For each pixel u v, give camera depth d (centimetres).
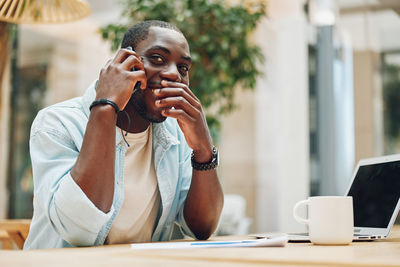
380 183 132
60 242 112
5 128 404
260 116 563
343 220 100
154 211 130
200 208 125
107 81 105
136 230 124
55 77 484
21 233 153
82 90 503
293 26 424
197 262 63
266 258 66
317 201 101
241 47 327
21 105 449
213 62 316
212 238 133
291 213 411
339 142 374
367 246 96
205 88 314
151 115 119
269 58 499
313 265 60
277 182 554
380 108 359
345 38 377
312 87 411
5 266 60
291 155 414
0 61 212
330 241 99
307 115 410
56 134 111
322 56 386
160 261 64
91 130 101
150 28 121
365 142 361
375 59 364
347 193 148
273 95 547
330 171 376
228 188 578
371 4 367
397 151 352
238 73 334
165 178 127
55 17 176
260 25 468
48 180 104
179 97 114
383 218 126
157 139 127
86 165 98
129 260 66
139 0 315
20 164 438
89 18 504
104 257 70
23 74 455
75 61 502
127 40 125
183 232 137
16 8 169
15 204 426
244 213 568
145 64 117
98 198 99
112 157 101
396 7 359
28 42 464
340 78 377
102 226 110
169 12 313
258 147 566
